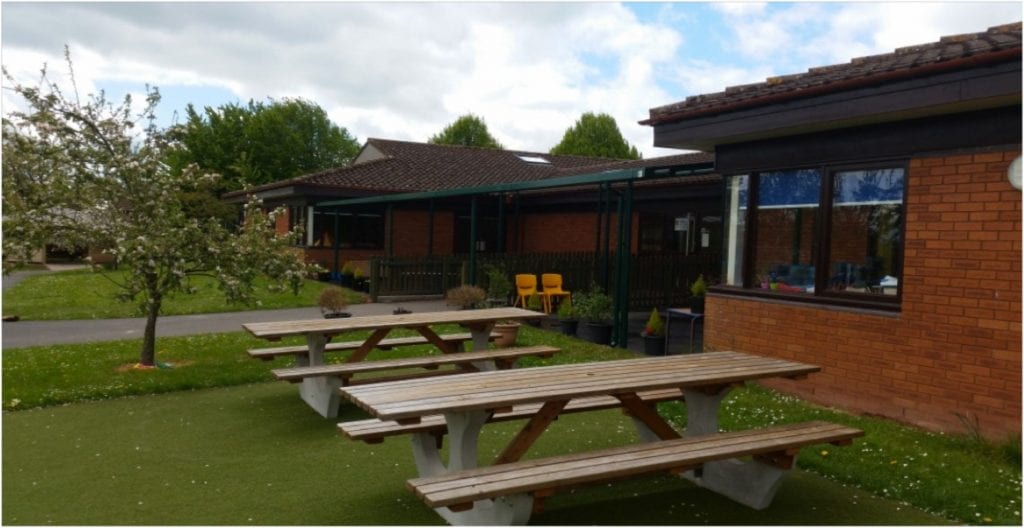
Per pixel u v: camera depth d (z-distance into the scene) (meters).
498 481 3.69
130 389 7.44
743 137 7.74
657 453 4.16
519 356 7.68
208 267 8.65
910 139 6.36
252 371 8.30
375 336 7.76
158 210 8.16
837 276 7.15
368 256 22.64
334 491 4.73
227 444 5.75
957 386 6.01
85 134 8.38
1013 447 5.40
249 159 40.34
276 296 15.93
